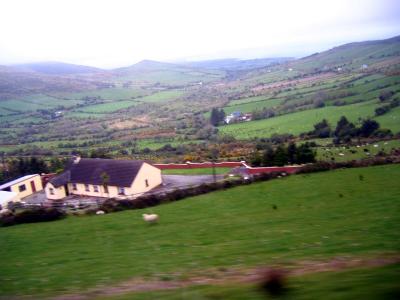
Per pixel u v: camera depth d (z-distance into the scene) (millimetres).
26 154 142375
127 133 181875
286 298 12234
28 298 16516
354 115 139500
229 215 32656
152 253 22828
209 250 22266
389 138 102188
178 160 91062
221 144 124812
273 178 46812
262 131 144375
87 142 162750
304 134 128250
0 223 36688
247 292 13109
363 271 14219
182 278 17172
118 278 18234
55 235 30391
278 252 20297
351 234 22812
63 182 62438
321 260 17797
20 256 24938
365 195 34500
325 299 11750
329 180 42656
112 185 58688
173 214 34906
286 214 31047
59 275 19656
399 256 16766
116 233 29406
